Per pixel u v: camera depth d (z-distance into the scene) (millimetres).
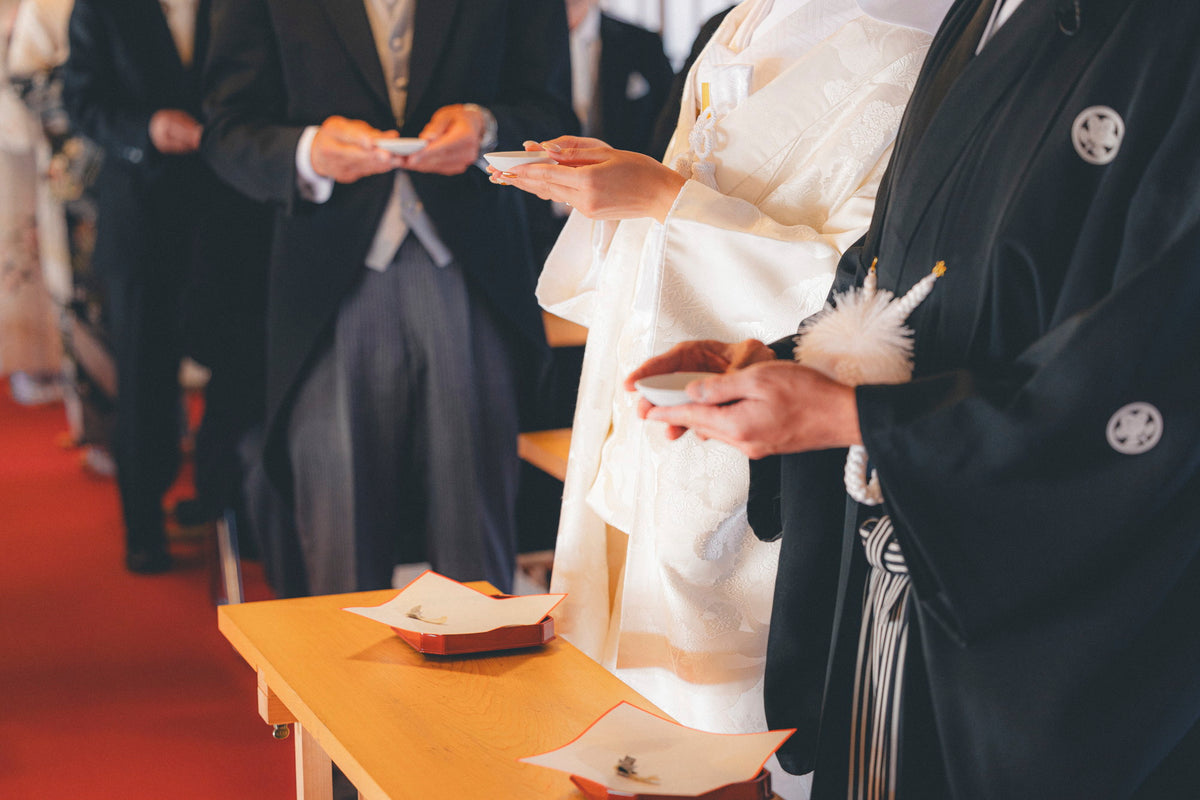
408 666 1378
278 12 2486
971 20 1205
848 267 1358
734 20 1805
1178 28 990
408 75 2506
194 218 3590
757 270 1602
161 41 3484
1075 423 953
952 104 1134
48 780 2510
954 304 1104
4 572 3924
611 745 1133
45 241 4984
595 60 4074
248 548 3486
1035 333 1060
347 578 2631
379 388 2584
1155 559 993
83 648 3277
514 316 2645
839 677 1262
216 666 3166
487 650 1418
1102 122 1011
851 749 1240
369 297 2553
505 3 2578
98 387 4848
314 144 2383
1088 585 1009
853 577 1253
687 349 1253
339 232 2498
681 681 1735
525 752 1153
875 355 1105
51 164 4211
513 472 2773
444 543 2676
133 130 3438
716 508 1676
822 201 1648
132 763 2600
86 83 3494
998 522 992
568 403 3236
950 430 989
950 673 1056
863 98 1605
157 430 3830
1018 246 1024
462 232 2539
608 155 1661
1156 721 1008
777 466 1405
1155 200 960
